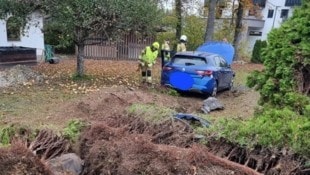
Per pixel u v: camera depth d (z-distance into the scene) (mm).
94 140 4086
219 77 12320
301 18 5180
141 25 12953
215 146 3852
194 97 12125
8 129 4488
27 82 12391
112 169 3562
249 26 36531
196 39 24531
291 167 3283
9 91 10859
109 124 4809
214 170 3189
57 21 12211
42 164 3301
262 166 3461
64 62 20656
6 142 4172
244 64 26516
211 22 21531
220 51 16953
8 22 13453
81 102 8508
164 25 22906
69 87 12039
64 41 12992
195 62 11992
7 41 21344
